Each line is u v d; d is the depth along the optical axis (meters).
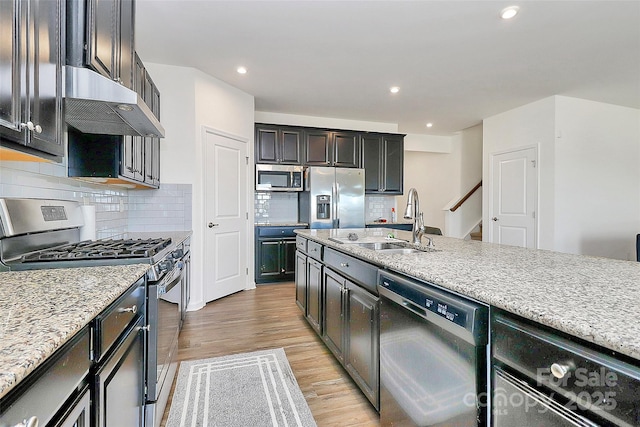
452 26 2.61
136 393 1.33
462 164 6.45
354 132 5.14
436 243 2.19
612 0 2.27
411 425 1.33
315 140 4.91
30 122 1.08
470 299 1.04
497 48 2.97
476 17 2.49
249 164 4.26
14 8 1.00
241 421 1.68
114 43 1.67
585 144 4.39
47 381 0.66
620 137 4.62
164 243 2.01
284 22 2.55
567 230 4.30
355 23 2.57
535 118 4.48
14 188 1.54
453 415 1.08
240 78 3.70
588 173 4.42
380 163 5.31
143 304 1.44
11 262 1.38
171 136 3.35
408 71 3.49
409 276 1.38
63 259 1.43
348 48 2.97
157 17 2.48
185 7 2.35
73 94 1.38
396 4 2.32
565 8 2.37
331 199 4.74
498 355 0.93
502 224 4.96
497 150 5.06
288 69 3.44
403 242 2.27
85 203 2.31
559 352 0.76
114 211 2.87
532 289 1.00
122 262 1.50
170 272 1.81
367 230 3.34
